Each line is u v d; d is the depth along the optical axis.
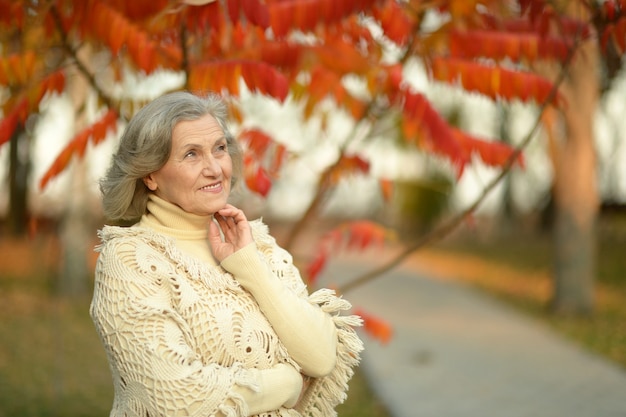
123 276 1.94
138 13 2.85
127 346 1.88
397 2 3.18
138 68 3.19
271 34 3.20
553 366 7.86
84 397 6.92
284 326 2.09
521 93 3.13
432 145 3.34
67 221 11.11
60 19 2.90
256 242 2.37
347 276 18.77
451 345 9.21
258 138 3.40
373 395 6.96
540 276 17.81
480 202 3.51
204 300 2.01
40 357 8.48
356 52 3.44
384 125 3.89
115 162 2.08
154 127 2.00
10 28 3.06
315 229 24.62
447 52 3.30
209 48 3.13
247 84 2.70
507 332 10.24
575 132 11.42
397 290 16.00
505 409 6.11
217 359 1.99
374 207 18.25
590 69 10.91
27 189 12.44
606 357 8.41
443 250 27.53
